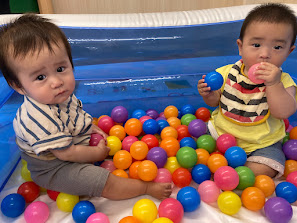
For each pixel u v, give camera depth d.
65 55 0.99
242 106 1.21
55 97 0.99
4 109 1.36
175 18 1.75
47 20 1.04
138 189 1.06
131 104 1.68
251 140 1.19
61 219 1.01
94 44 1.64
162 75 1.70
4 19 1.52
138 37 1.68
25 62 0.92
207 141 1.27
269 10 1.07
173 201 0.95
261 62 1.05
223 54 1.75
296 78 1.57
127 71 1.67
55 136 0.98
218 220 0.96
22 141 1.07
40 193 1.15
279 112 1.12
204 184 1.05
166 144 1.25
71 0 2.61
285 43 1.06
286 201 0.93
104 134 1.31
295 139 1.25
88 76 1.64
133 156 1.21
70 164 1.05
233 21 1.75
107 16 1.73
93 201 1.08
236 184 1.01
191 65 1.72
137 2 2.66
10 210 0.99
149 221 0.93
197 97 1.72
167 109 1.58
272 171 1.14
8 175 1.21
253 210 0.99
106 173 1.03
